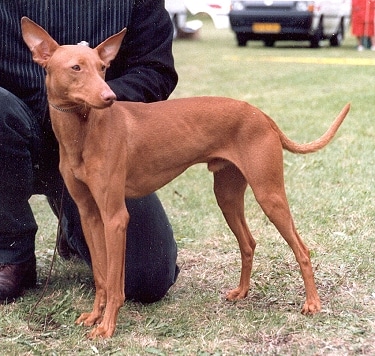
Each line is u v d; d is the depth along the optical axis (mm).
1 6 4277
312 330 3832
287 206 4008
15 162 4109
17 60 4320
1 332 3922
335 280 4555
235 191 4230
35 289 4598
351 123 9203
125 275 4262
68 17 4316
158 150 3887
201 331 3879
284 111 10297
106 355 3604
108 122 3695
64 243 5008
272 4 19266
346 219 5703
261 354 3592
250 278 4602
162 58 4461
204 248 5316
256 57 17625
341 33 20656
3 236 4340
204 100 4031
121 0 4340
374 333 3795
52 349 3693
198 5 21328
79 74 3461
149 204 4328
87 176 3684
